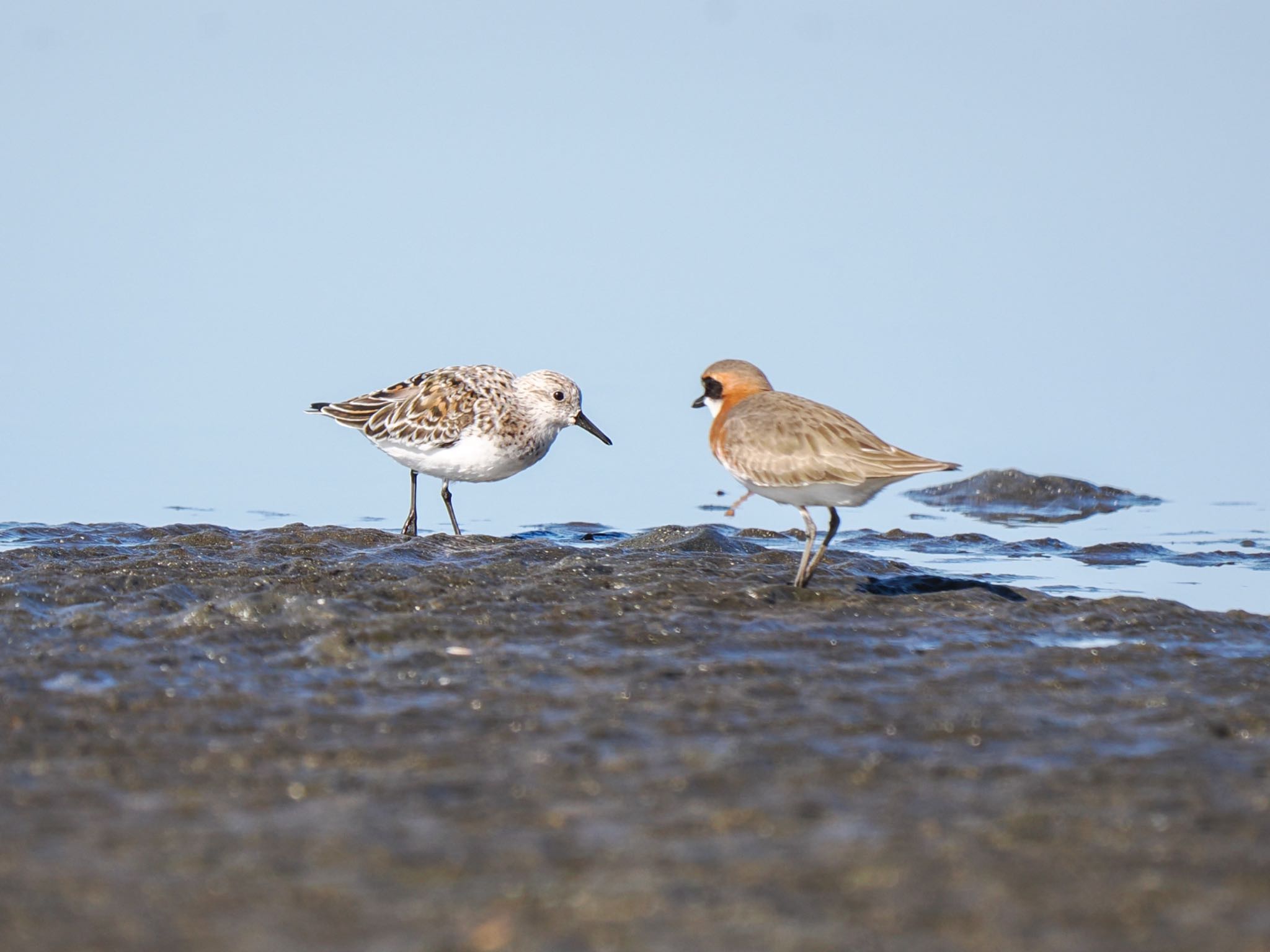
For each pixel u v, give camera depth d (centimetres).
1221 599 1772
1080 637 1478
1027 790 1002
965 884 845
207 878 855
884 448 1566
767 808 965
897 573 1828
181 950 769
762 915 805
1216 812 955
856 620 1519
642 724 1151
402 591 1575
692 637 1434
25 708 1184
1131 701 1239
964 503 2480
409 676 1298
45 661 1318
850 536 2219
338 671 1316
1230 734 1150
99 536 2078
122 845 903
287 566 1733
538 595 1573
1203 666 1352
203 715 1177
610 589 1620
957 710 1204
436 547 1914
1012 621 1522
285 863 877
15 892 835
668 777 1024
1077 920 797
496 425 2205
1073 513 2389
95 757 1071
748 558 1842
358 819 947
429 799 984
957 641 1448
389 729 1142
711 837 917
